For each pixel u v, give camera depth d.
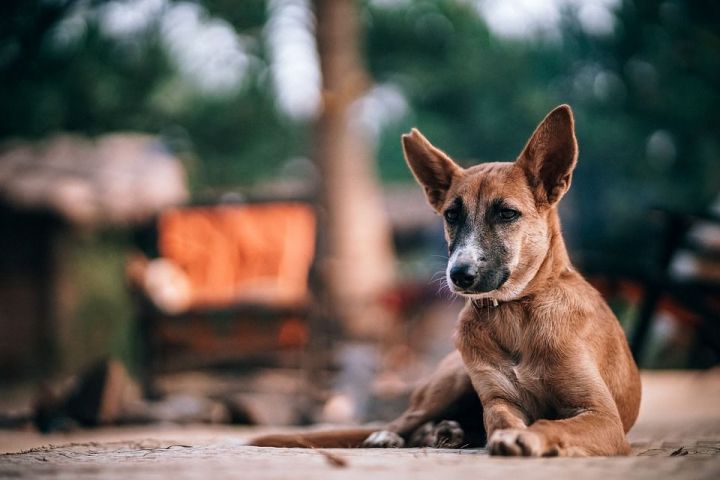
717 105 4.68
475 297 1.22
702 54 4.53
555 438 1.06
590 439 1.09
